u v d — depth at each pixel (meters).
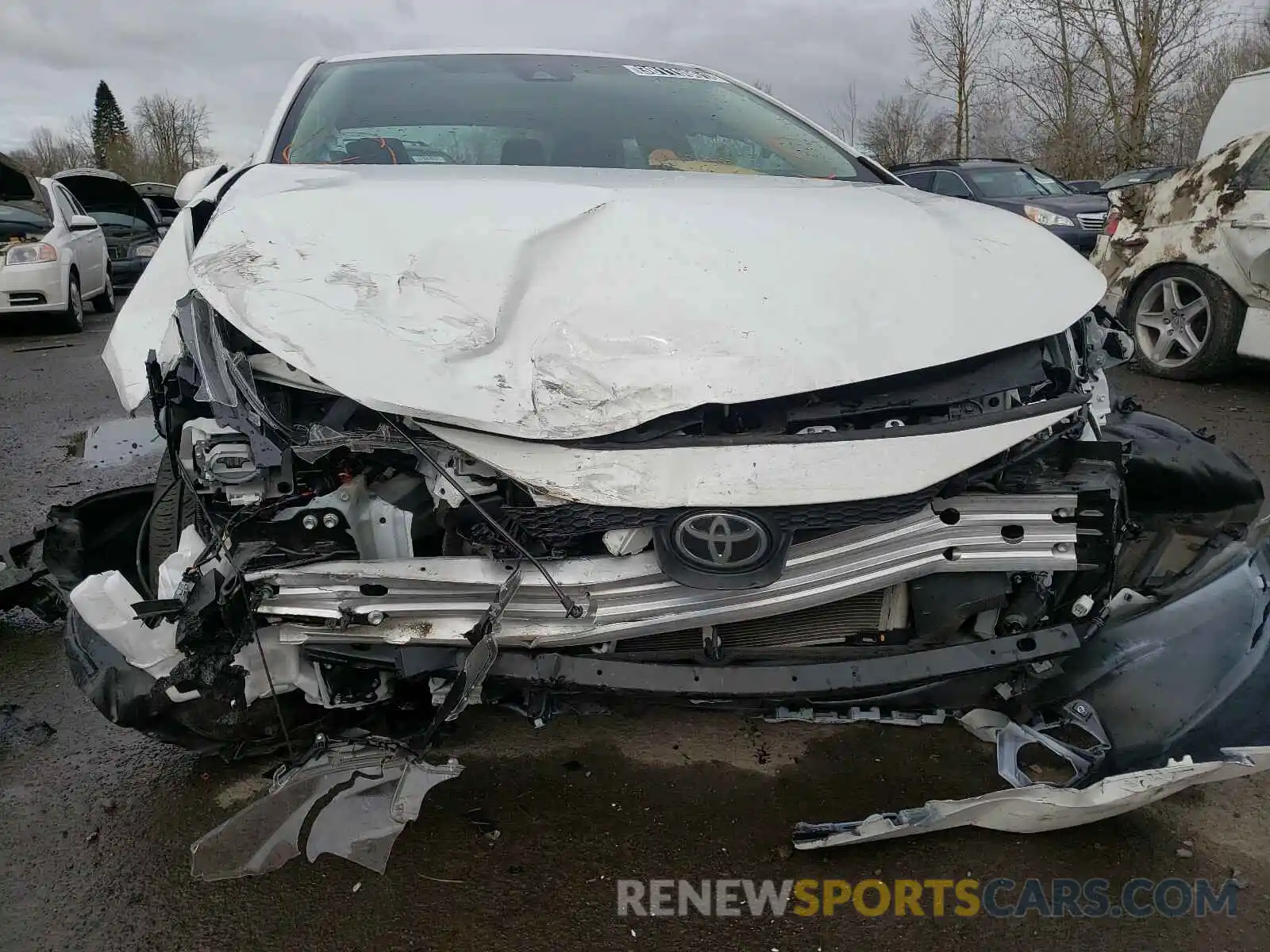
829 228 2.27
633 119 3.24
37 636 3.25
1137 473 2.77
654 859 2.19
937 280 2.17
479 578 1.95
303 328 1.92
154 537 2.45
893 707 2.10
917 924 2.02
